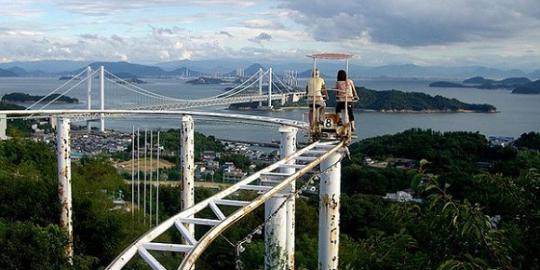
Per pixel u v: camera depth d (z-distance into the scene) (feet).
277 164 52.54
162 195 172.96
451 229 24.29
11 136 213.25
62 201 99.55
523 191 27.50
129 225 111.86
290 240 72.59
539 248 25.26
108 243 104.32
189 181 100.89
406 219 27.43
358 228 132.36
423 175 27.14
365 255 28.14
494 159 193.77
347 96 55.52
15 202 106.22
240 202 42.19
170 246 32.60
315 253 95.86
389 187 189.98
